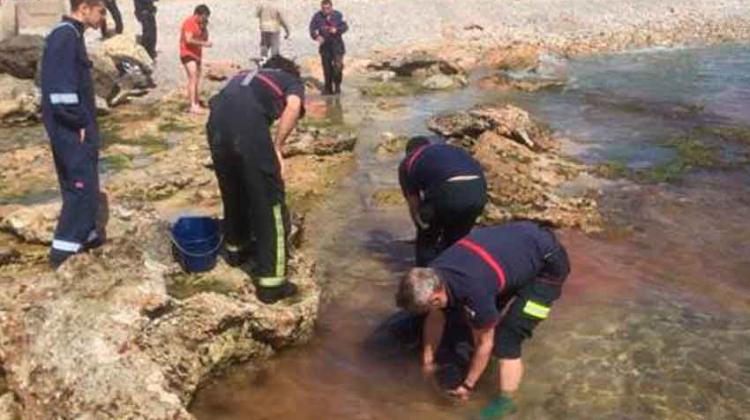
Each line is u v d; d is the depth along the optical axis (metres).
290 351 5.99
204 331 5.54
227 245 6.39
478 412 5.21
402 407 5.28
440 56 19.03
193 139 11.48
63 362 4.96
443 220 6.19
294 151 10.56
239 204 6.18
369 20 24.97
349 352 5.96
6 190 9.34
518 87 15.75
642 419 5.09
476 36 23.38
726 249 7.77
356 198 9.24
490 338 5.07
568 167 10.20
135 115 13.33
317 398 5.39
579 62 19.36
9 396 5.00
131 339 5.17
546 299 5.28
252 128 5.68
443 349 5.88
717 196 9.26
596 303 6.60
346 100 14.99
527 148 10.87
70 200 6.57
